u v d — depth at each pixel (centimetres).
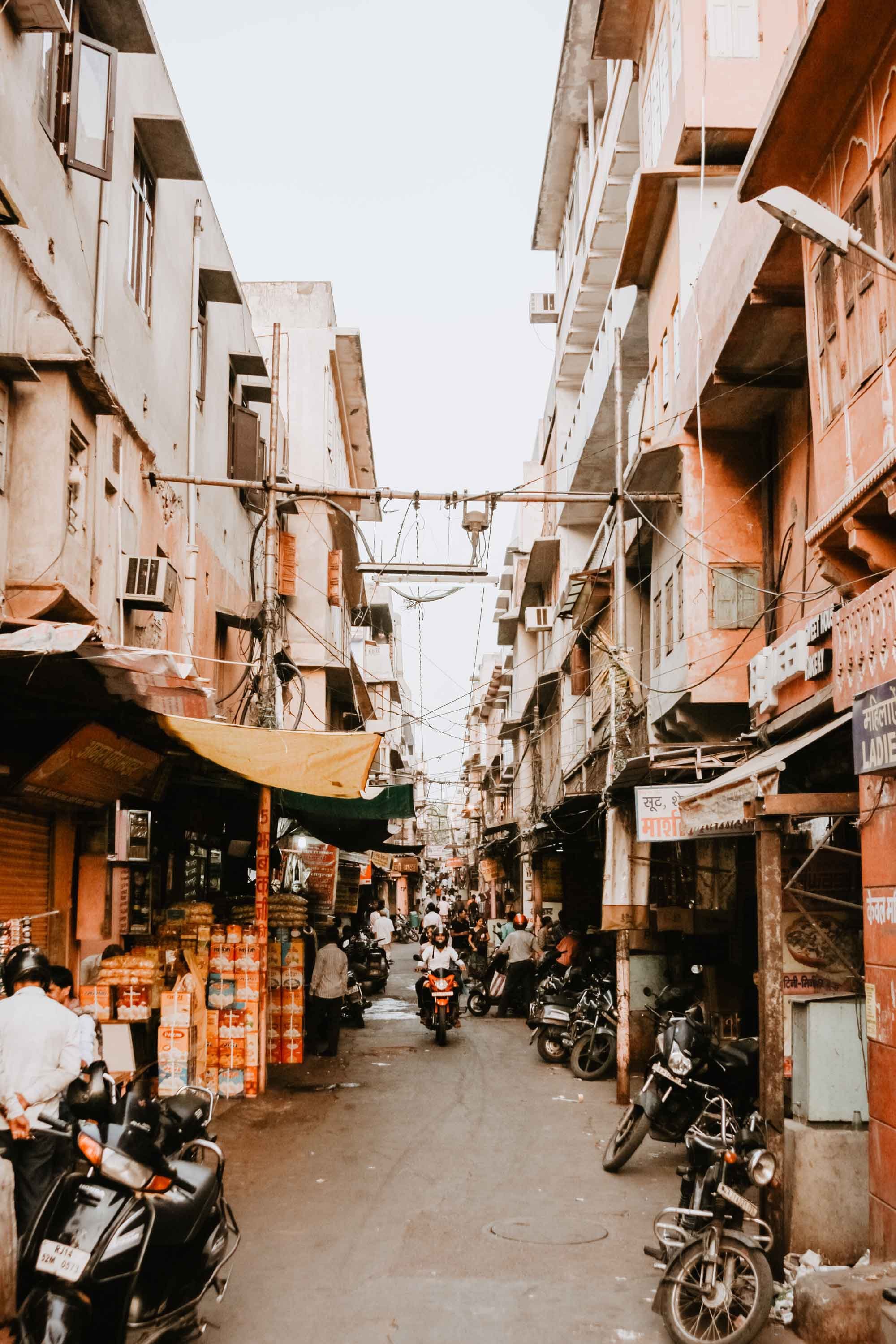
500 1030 1825
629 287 1812
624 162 2061
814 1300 538
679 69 1385
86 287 990
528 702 3394
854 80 742
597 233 2289
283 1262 638
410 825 4891
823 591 986
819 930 721
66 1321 425
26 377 783
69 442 826
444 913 5338
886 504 716
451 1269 631
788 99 761
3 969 642
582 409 2445
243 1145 936
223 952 1168
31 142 846
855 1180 659
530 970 2031
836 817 764
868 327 748
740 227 1063
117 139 1099
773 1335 548
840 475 796
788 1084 747
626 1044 1154
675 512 1391
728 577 1249
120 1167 451
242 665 1488
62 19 802
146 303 1230
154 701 840
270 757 953
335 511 2553
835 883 800
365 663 4347
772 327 1059
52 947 984
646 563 1748
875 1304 530
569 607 2458
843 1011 698
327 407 2594
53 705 859
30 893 941
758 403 1205
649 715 1429
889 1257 588
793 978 777
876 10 678
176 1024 1021
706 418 1245
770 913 654
